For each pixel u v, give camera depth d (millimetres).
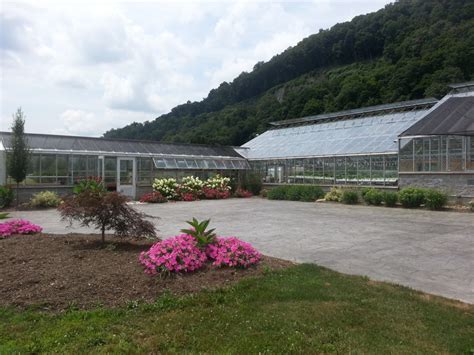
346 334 3871
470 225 11648
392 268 6656
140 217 7609
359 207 17938
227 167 28406
